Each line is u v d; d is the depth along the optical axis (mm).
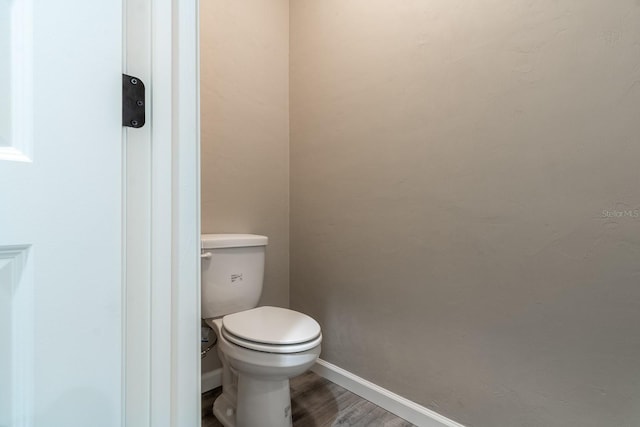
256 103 1696
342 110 1545
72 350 401
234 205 1611
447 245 1169
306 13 1731
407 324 1293
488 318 1068
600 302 860
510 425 1020
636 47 799
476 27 1082
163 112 487
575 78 891
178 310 505
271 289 1771
